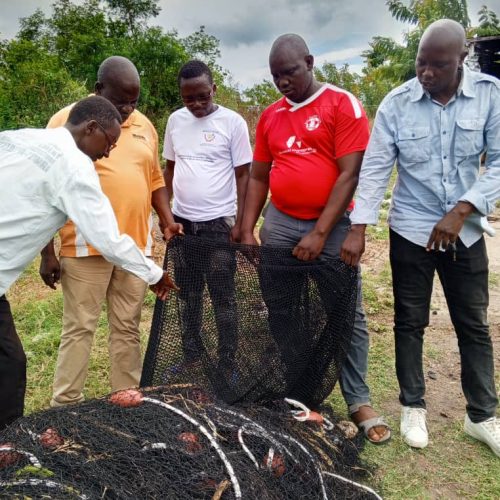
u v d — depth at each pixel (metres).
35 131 2.68
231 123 3.90
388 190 10.66
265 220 3.62
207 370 3.11
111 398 2.51
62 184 2.53
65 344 3.29
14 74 13.11
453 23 2.86
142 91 14.55
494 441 3.25
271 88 18.41
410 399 3.43
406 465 3.21
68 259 3.21
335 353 3.23
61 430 2.24
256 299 3.25
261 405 3.07
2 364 2.76
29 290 6.17
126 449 2.18
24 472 2.02
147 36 15.66
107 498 1.98
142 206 3.35
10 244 2.58
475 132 3.00
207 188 3.87
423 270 3.25
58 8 21.06
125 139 3.31
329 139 3.26
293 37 3.19
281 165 3.41
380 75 18.19
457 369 4.34
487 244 7.66
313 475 2.44
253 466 2.29
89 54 17.14
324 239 3.22
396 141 3.15
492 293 5.86
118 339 3.46
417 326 3.35
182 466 2.16
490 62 18.12
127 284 3.39
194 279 3.21
